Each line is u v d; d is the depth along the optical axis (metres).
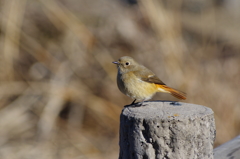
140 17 15.62
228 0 20.34
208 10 16.88
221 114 12.05
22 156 10.71
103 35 14.72
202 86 12.45
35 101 12.66
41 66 13.52
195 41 16.44
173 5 14.09
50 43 14.12
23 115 12.34
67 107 12.87
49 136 11.77
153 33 14.27
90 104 12.54
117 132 12.12
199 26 16.66
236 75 13.67
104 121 12.42
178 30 13.80
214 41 15.49
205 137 4.35
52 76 13.20
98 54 13.85
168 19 13.28
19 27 13.54
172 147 4.20
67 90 12.67
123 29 14.80
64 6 15.20
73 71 13.32
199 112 4.47
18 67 13.34
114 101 12.70
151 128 4.19
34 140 11.58
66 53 13.67
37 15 14.62
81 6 15.85
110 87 12.95
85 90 12.91
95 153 11.21
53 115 12.26
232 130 11.92
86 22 15.18
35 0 14.87
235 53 15.95
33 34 14.22
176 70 12.64
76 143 11.55
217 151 5.19
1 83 12.59
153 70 13.20
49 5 13.93
